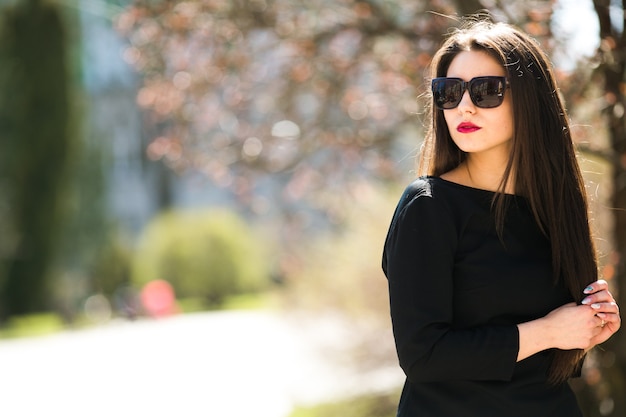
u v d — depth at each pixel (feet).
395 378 42.63
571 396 10.68
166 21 33.81
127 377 58.08
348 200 43.68
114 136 205.16
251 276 160.35
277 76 36.06
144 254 159.02
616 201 20.90
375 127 34.78
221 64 35.06
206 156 38.63
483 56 10.54
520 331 9.84
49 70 122.11
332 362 45.57
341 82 34.14
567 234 10.44
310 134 35.45
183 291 156.76
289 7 31.99
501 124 10.45
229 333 86.02
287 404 43.68
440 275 9.86
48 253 126.31
